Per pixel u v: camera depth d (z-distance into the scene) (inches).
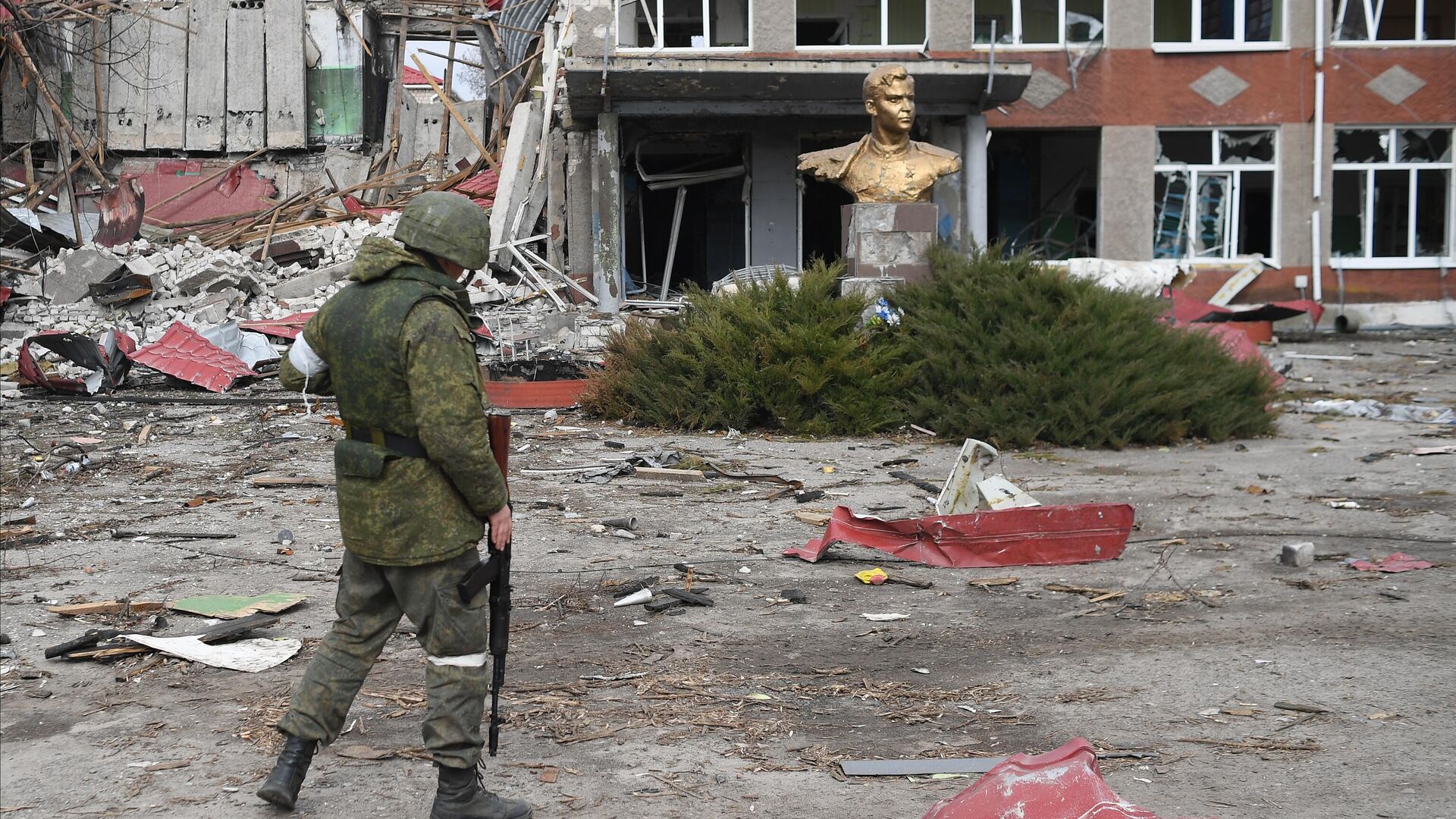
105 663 187.8
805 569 252.1
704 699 172.7
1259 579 239.3
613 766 148.6
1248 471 367.2
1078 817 112.8
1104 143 858.1
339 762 149.5
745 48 805.9
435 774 146.3
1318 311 745.0
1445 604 217.2
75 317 730.2
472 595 125.4
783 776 145.8
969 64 725.3
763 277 505.7
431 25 1007.6
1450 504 311.4
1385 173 888.3
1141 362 430.3
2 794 139.9
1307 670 183.2
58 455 386.6
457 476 123.0
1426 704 166.6
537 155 834.8
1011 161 999.0
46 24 904.9
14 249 794.8
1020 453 407.5
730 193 869.2
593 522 297.3
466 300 128.9
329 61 957.2
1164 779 143.8
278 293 763.4
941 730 161.6
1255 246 914.1
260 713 166.2
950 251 484.7
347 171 951.0
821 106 766.5
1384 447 406.9
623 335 493.7
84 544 270.1
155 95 938.7
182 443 423.2
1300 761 148.5
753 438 439.5
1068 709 169.0
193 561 253.8
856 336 458.3
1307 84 858.8
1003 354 436.8
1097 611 219.6
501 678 131.9
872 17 887.7
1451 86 862.5
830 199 901.2
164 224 883.4
